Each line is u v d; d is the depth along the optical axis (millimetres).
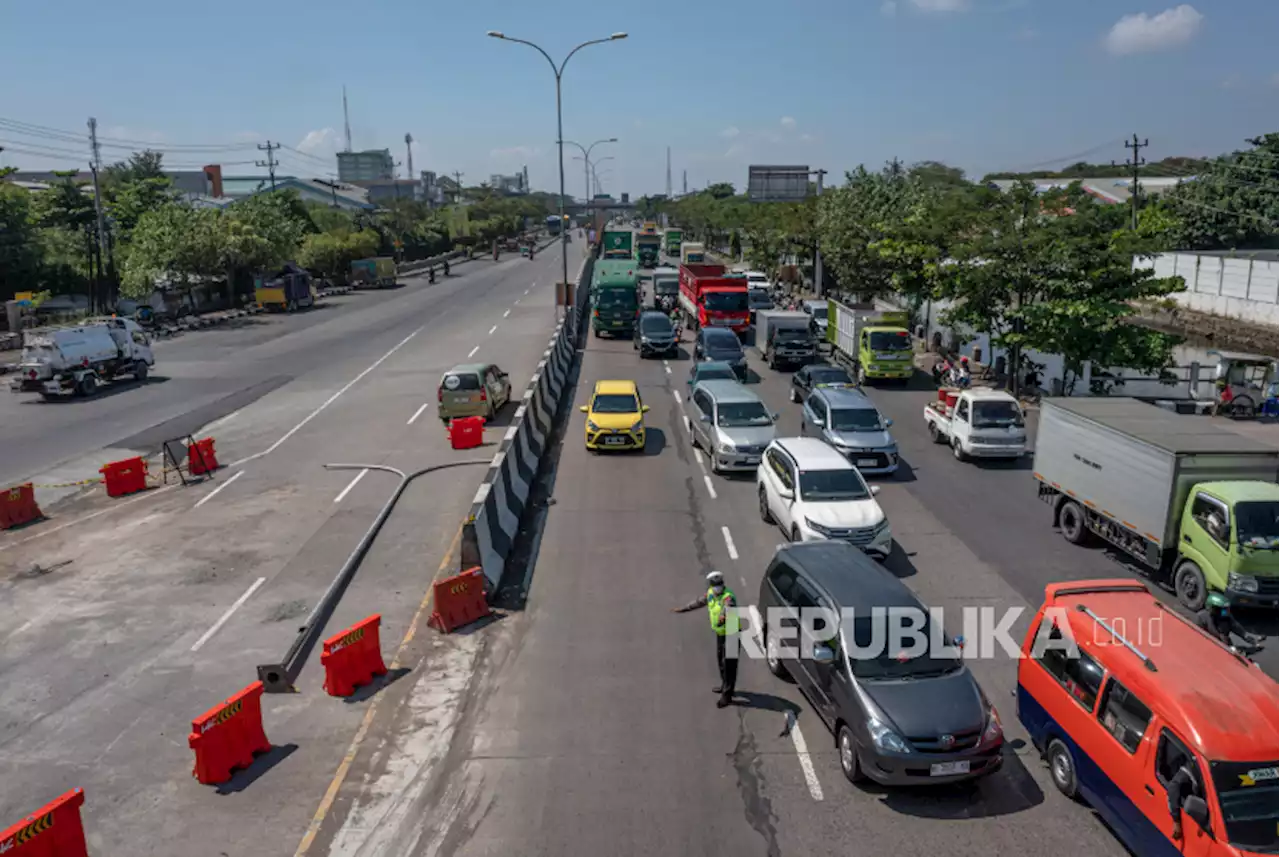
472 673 11469
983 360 35125
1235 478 13438
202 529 17203
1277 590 12250
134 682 11398
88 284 52719
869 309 37969
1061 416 16266
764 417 21312
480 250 126125
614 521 17453
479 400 25203
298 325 48938
